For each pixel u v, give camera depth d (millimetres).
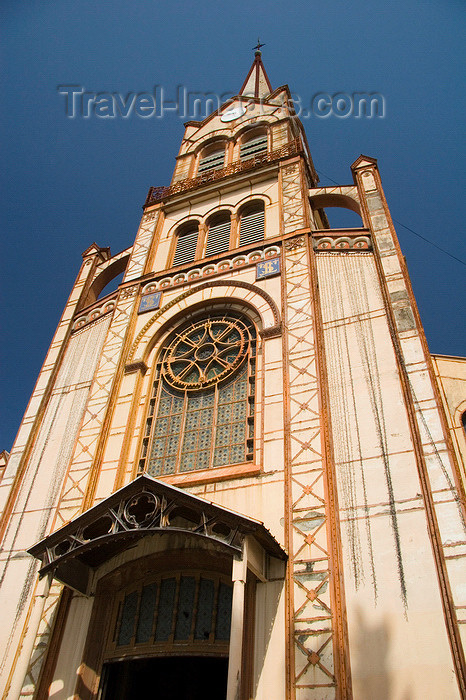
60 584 12367
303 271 17078
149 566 12133
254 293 17453
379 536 10617
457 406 13539
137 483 10875
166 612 11648
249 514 11859
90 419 15945
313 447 12422
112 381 16609
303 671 9406
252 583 10820
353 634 9641
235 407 14828
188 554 11750
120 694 12242
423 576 9844
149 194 25156
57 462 15414
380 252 16766
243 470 12805
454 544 9945
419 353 13305
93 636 11523
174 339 17734
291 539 11117
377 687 8992
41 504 14531
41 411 17469
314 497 11562
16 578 13117
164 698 13898
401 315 14461
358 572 10312
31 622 10188
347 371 13758
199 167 27312
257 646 10023
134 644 11359
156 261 21531
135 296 19609
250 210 22156
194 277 19328
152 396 16312
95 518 10961
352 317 15102
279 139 25953
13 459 16250
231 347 16344
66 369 18750
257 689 9539
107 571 12219
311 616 9977
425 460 11273
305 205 19953
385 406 12633
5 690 11078
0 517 14742
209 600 11461
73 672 11023
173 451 14594
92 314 20562
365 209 18891
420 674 8883
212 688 13930
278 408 13742
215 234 21656
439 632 9180
